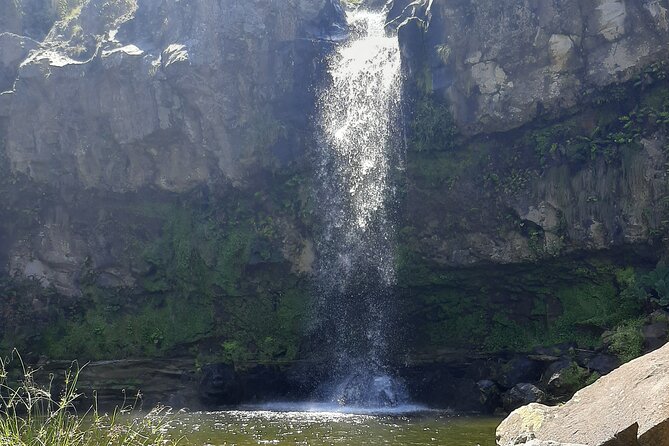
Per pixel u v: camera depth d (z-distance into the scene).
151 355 24.34
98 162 25.88
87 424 16.67
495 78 21.92
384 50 25.59
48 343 24.86
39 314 25.47
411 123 23.55
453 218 22.81
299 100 25.59
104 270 25.98
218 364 23.20
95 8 28.73
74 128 25.94
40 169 25.95
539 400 18.55
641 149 20.20
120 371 23.38
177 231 25.73
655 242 19.88
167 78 24.70
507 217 21.92
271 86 25.33
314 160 25.36
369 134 24.94
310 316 24.39
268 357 23.92
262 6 25.50
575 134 21.39
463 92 22.45
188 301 25.03
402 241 23.61
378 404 22.67
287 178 25.28
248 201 25.44
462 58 22.42
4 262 26.14
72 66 25.94
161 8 27.19
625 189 20.23
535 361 20.39
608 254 20.70
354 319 24.28
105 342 24.66
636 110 20.53
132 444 7.91
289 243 24.70
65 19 29.75
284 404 22.77
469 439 14.30
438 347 23.27
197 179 25.56
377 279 24.02
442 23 22.92
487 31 22.03
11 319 25.22
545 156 21.53
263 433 15.41
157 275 25.52
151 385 23.19
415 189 23.42
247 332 24.39
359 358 23.97
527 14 21.59
